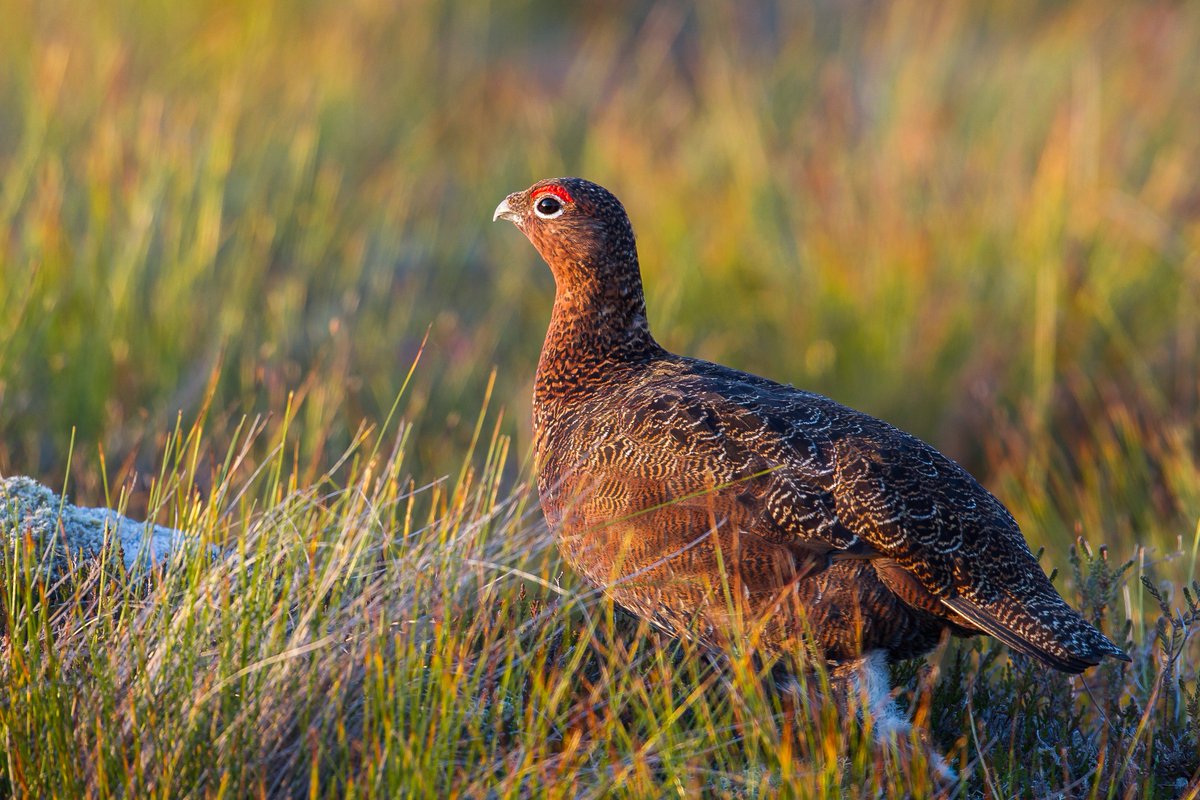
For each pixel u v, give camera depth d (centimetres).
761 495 670
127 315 1156
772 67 1961
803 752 645
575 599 648
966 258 1373
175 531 684
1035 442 1168
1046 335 1255
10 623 600
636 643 659
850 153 1587
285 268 1448
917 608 669
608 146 1731
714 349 1367
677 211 1523
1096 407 1227
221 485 689
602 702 632
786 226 1508
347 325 1303
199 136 1513
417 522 916
